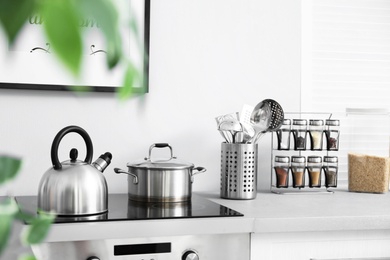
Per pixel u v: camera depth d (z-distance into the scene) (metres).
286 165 2.24
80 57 0.13
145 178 1.89
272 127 2.09
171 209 1.73
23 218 0.17
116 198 2.01
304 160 2.25
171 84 2.26
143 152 2.23
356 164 2.30
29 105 2.09
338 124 2.28
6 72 2.02
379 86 2.60
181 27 2.27
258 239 1.66
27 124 2.09
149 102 2.24
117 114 2.19
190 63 2.29
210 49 2.31
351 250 1.76
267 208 1.83
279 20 2.40
